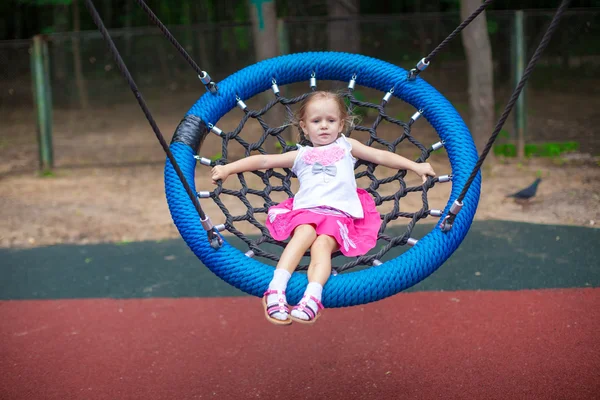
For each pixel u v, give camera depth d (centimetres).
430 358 401
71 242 649
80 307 498
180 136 347
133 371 400
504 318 450
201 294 513
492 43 930
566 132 947
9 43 991
